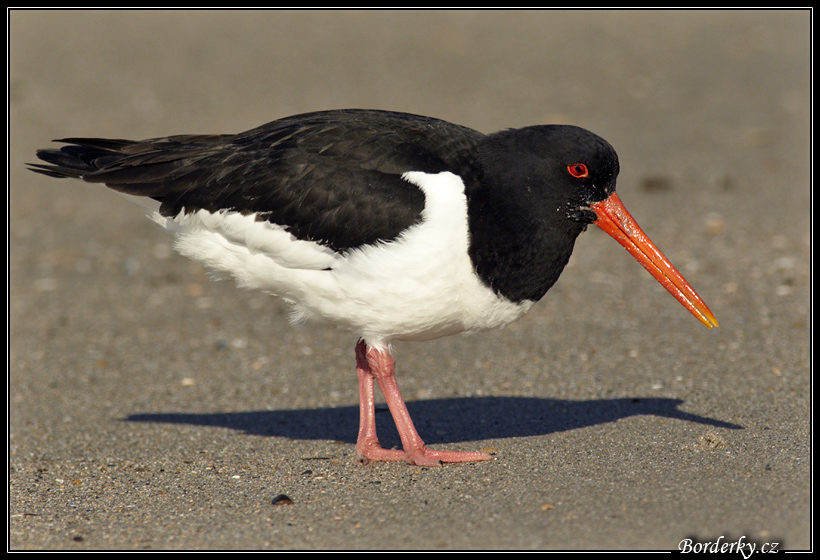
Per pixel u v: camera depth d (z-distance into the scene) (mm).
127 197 9750
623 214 9078
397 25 34781
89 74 29438
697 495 7949
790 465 8461
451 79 28359
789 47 29375
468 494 8398
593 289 14977
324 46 32344
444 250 8516
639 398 10812
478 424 10484
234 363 13078
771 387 10750
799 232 16391
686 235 16766
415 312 8789
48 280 16781
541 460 9148
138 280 16719
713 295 14180
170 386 12406
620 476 8516
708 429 9633
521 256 8789
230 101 26688
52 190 21688
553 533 7461
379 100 26359
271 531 7887
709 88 26297
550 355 12523
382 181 8703
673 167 20406
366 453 9547
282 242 8945
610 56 30172
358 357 9953
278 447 10195
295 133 9234
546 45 31797
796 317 13008
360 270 8680
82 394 12227
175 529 8070
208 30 34406
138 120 25219
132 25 34969
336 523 7961
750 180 19344
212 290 16203
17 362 13398
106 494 9031
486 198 8703
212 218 9172
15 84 28359
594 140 8820
